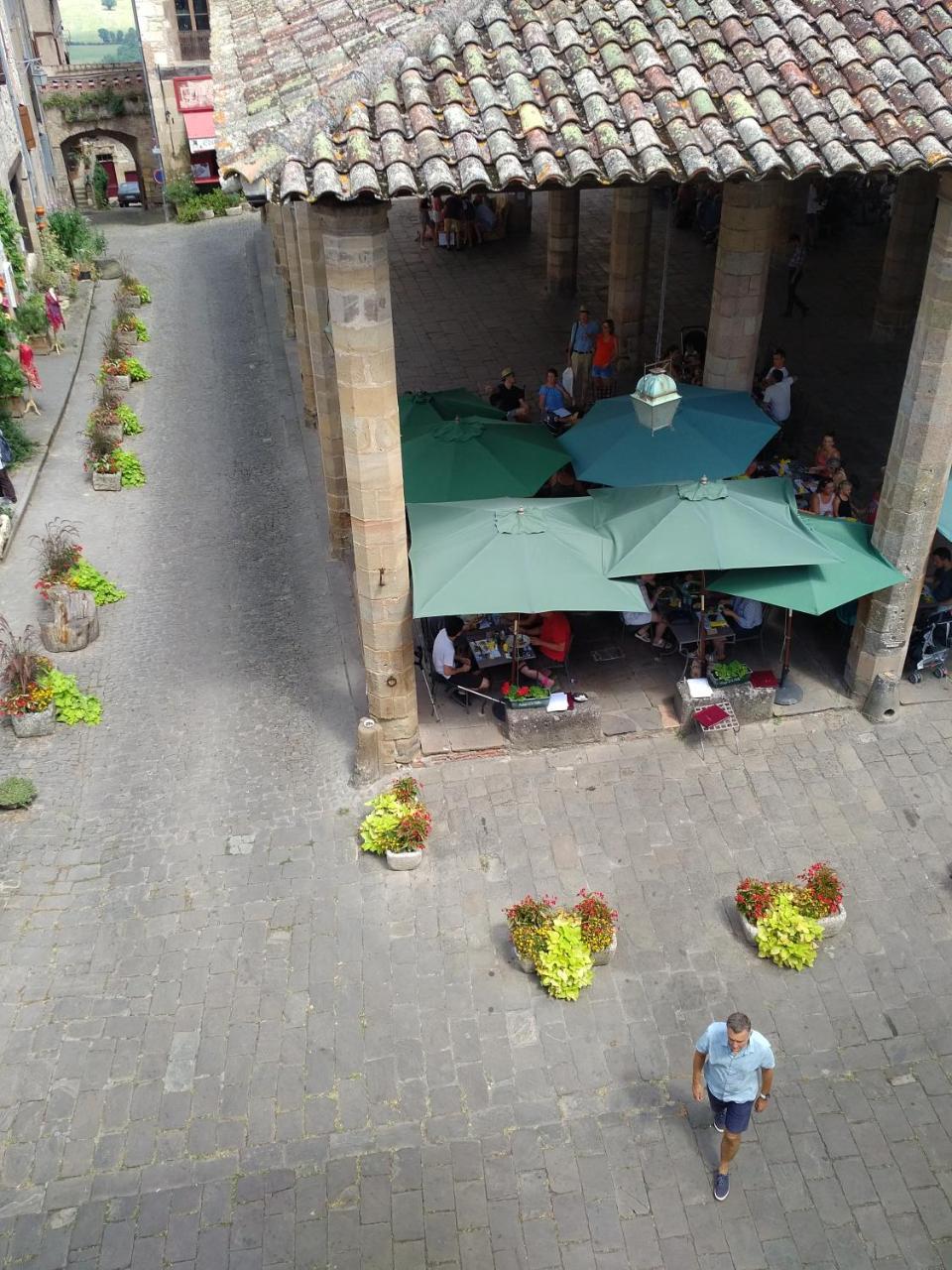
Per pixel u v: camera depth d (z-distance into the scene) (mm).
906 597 13859
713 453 15859
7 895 12547
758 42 11570
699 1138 10109
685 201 32656
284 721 15031
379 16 12125
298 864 12875
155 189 43031
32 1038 11047
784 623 15953
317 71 11453
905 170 10680
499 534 13516
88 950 11930
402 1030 11062
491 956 11758
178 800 13836
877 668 14383
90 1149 10133
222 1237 9484
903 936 11898
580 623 16297
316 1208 9664
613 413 17047
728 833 13094
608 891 12438
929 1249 9273
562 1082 10578
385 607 13023
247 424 23719
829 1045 10875
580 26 11594
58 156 42375
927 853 12805
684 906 12258
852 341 25203
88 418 23031
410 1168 9945
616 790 13680
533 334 26500
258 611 17422
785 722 14586
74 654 16578
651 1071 10656
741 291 16844
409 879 12641
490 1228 9492
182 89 39844
